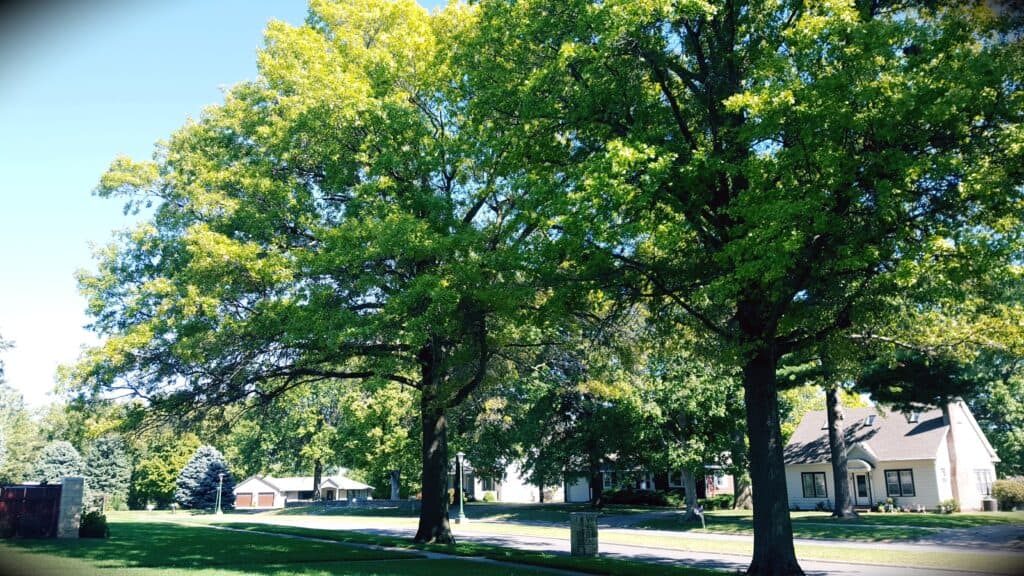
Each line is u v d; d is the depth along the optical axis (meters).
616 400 36.88
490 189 20.72
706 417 34.00
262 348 19.31
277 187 19.58
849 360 17.55
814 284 13.83
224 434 24.36
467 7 21.52
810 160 12.05
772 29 14.42
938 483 39.66
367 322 17.03
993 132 11.59
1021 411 52.59
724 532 30.62
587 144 15.98
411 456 52.78
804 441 48.06
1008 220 12.05
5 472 72.81
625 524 37.34
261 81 21.94
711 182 14.07
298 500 90.00
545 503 57.69
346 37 21.12
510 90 15.81
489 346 21.19
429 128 20.50
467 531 33.84
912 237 12.54
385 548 21.86
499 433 46.34
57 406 87.06
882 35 11.42
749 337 14.69
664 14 12.69
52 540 24.55
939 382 28.33
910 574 15.94
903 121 11.29
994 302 17.72
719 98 14.58
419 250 16.77
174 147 23.33
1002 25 11.16
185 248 20.56
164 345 19.41
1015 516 31.61
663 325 18.11
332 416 76.19
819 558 19.42
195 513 64.88
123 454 79.06
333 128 18.88
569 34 14.84
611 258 14.73
